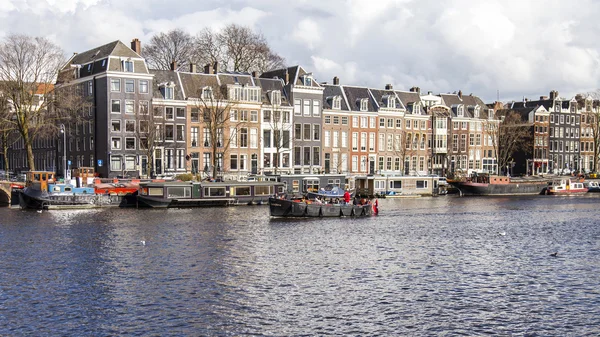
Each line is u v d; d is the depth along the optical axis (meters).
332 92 103.81
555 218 64.06
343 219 60.41
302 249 42.50
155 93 85.94
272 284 32.28
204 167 89.38
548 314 27.33
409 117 111.44
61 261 37.72
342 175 87.12
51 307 27.95
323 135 99.88
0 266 36.22
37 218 57.97
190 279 33.25
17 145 111.56
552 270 36.16
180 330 25.06
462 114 120.00
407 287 31.84
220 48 110.69
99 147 84.31
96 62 85.38
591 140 139.50
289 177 82.25
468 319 26.59
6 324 25.61
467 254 41.28
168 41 109.19
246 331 25.00
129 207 69.62
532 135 129.00
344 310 27.77
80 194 67.62
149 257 39.06
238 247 43.03
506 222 59.91
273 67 116.56
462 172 113.00
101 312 27.27
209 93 87.75
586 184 109.88
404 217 63.59
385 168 107.62
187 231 50.22
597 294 30.67
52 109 80.44
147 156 80.62
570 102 135.75
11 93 74.69
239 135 91.50
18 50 74.12
